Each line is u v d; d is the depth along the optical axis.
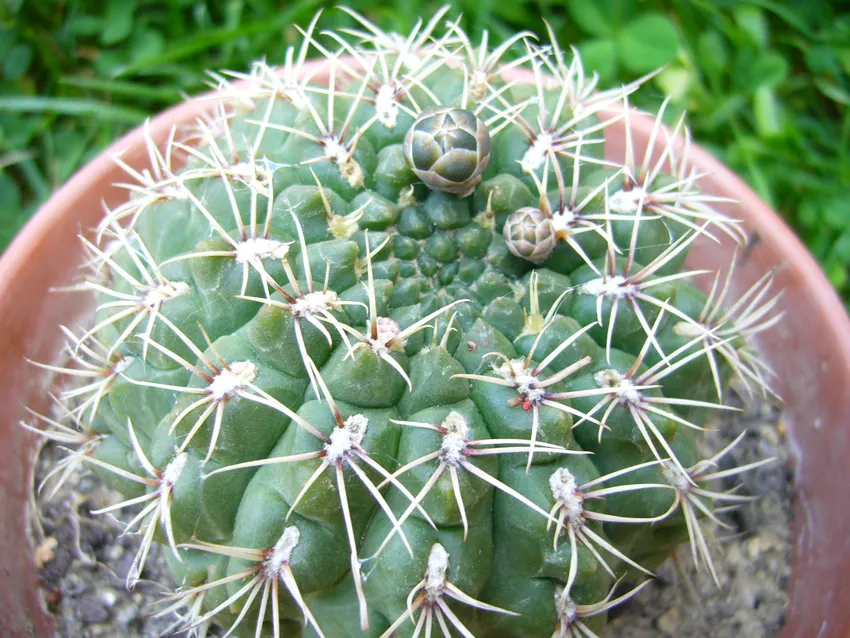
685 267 0.17
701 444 0.16
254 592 0.10
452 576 0.10
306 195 0.11
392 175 0.12
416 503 0.09
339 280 0.11
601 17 0.22
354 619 0.10
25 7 0.23
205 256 0.10
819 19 0.24
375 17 0.23
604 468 0.11
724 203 0.17
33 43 0.23
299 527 0.10
